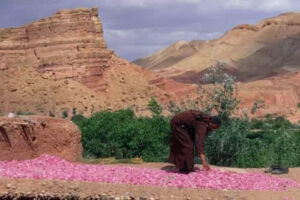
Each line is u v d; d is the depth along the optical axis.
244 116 18.92
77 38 136.62
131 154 23.36
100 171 11.95
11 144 13.49
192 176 11.52
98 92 131.75
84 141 24.44
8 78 125.50
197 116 12.02
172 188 10.16
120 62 145.50
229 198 9.46
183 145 12.09
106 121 25.36
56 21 137.50
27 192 9.49
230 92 19.05
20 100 118.50
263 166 17.72
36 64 133.25
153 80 148.12
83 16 139.75
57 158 13.69
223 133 18.22
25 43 137.88
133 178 10.95
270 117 94.69
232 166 18.17
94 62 135.75
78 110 117.94
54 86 124.88
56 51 134.62
